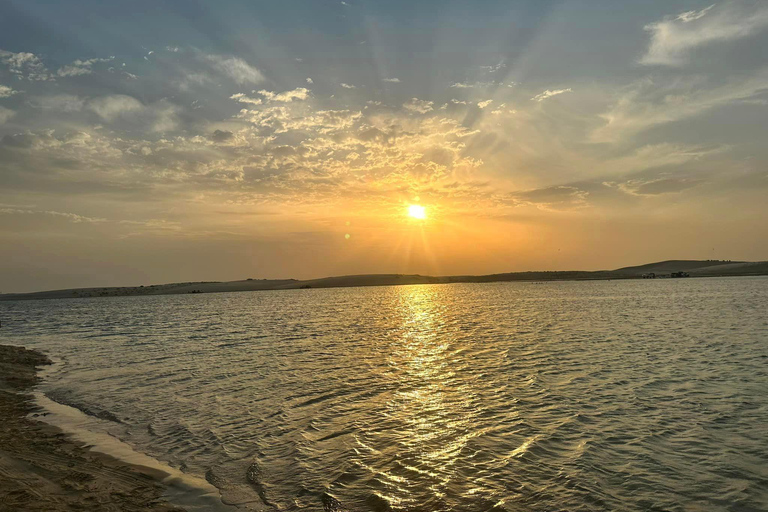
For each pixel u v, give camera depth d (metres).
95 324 63.41
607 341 31.98
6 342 45.91
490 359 25.92
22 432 15.19
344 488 10.44
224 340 38.50
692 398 17.25
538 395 18.05
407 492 10.16
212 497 10.19
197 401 18.50
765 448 12.30
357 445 13.10
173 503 9.92
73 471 11.66
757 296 80.00
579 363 24.19
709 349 27.77
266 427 14.93
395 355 28.11
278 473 11.38
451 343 32.78
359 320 54.78
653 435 13.46
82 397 20.12
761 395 17.48
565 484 10.40
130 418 16.53
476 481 10.63
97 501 9.91
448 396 18.16
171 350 33.59
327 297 141.00
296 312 73.75
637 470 11.09
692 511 9.15
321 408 16.91
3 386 23.17
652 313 53.44
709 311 53.69
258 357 28.67
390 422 15.09
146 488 10.68
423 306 81.62
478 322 48.28
